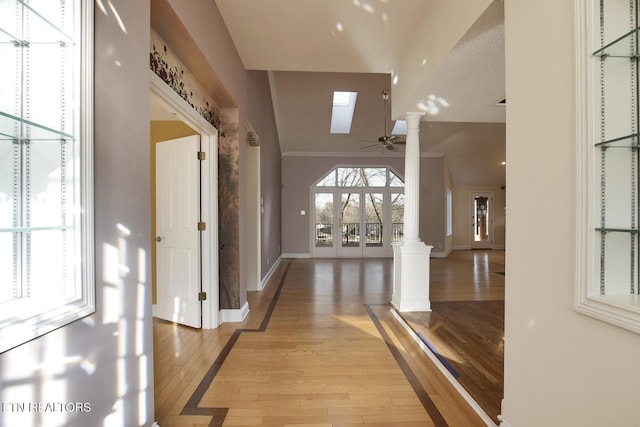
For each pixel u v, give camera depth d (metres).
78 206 1.18
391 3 2.70
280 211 8.48
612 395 1.08
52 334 1.07
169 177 3.44
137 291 1.53
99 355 1.28
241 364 2.52
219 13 2.81
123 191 1.43
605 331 1.10
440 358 2.51
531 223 1.46
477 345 2.76
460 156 9.24
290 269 7.05
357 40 3.27
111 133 1.36
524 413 1.51
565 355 1.27
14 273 1.10
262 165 5.38
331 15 2.87
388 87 6.41
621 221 1.17
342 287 5.30
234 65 3.34
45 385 1.04
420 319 3.45
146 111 1.60
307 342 2.97
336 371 2.42
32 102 1.12
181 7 1.99
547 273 1.36
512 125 1.58
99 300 1.28
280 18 2.91
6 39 1.07
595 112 1.15
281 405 1.99
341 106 7.99
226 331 3.24
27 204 1.12
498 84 2.93
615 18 1.16
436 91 3.09
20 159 1.11
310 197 8.87
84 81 1.20
